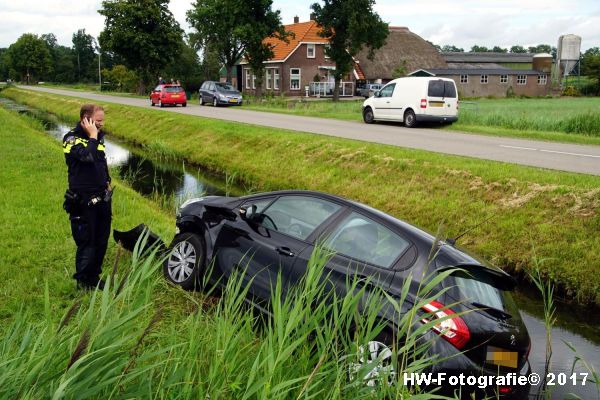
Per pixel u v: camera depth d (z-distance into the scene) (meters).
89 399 2.73
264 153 18.20
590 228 9.23
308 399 2.98
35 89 84.94
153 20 68.88
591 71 81.06
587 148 17.39
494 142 18.58
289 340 3.33
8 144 18.28
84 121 5.74
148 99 53.25
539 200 10.45
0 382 2.44
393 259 4.66
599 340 6.83
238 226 5.84
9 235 7.79
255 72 56.69
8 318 5.10
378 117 25.69
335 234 5.15
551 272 8.70
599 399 5.18
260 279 5.33
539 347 6.50
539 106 43.12
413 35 82.69
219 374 3.08
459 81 76.38
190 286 6.03
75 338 3.03
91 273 5.91
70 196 5.73
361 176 14.18
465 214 10.94
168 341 3.75
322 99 62.03
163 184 16.16
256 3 54.09
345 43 56.09
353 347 3.36
